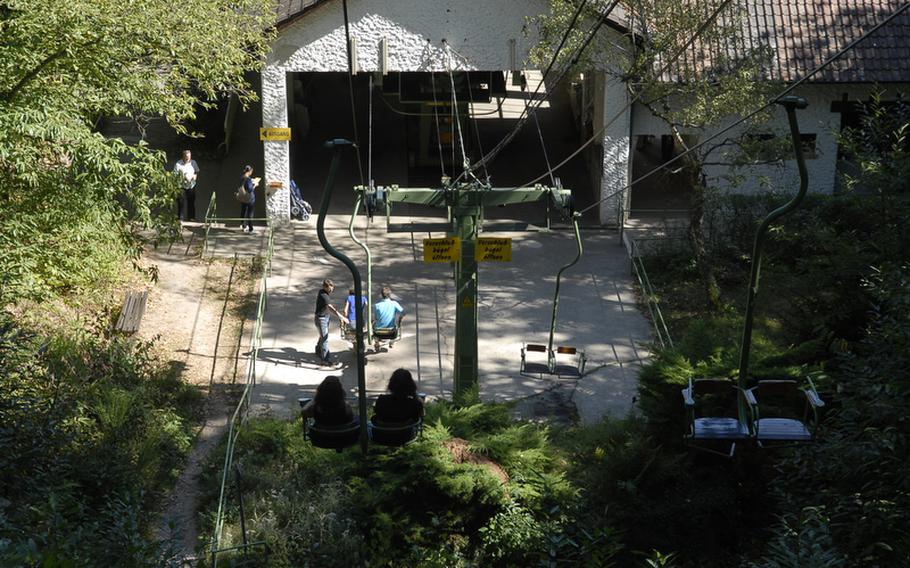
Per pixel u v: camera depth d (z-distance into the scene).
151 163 19.30
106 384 18.12
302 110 33.97
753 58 23.48
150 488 16.41
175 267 25.09
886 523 10.12
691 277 25.03
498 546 14.52
